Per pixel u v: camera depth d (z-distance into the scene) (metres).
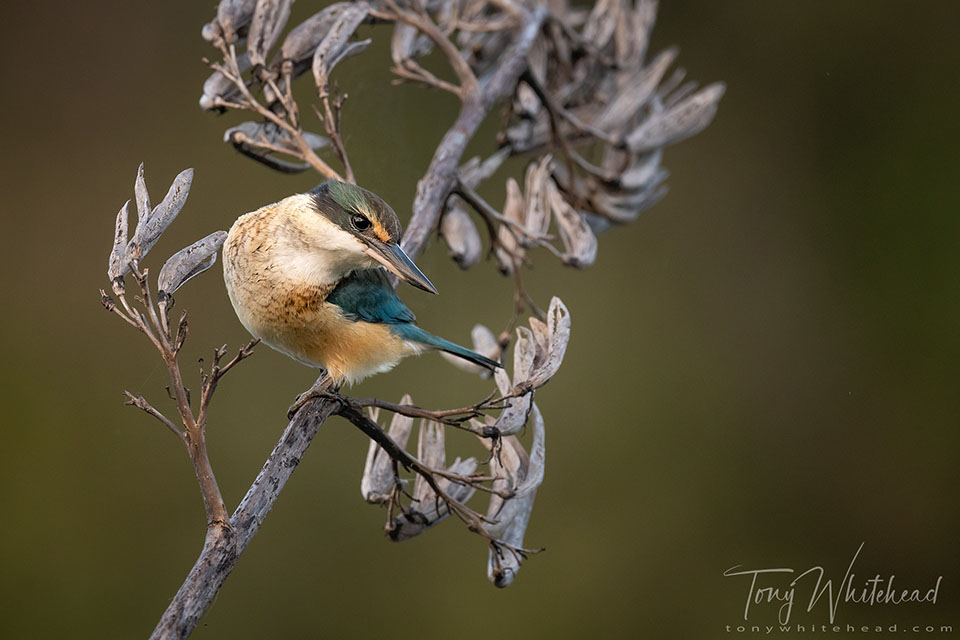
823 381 10.78
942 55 11.43
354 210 5.01
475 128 6.36
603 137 7.33
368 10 6.08
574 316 10.98
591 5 12.00
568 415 10.51
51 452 9.20
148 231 3.74
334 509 9.25
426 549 9.34
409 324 5.12
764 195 11.70
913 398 10.45
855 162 11.46
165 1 11.54
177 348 3.56
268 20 5.77
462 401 9.93
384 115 10.38
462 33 8.09
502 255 6.74
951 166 11.00
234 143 5.83
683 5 12.36
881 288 10.91
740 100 12.09
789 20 12.10
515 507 4.56
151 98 11.30
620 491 10.10
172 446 9.32
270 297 4.99
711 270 11.48
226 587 8.87
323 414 4.16
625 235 11.57
